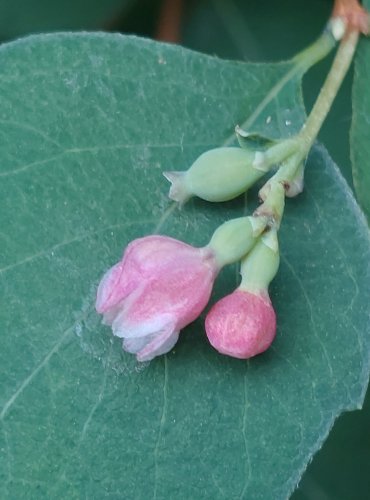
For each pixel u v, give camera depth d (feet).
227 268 0.21
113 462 0.20
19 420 0.20
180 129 0.22
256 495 0.20
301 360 0.21
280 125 0.22
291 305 0.21
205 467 0.20
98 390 0.20
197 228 0.21
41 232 0.20
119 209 0.21
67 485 0.20
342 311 0.21
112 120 0.21
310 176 0.21
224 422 0.20
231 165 0.20
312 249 0.21
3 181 0.21
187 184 0.21
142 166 0.21
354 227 0.21
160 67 0.22
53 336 0.20
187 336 0.20
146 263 0.19
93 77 0.21
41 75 0.21
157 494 0.20
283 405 0.20
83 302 0.20
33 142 0.21
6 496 0.19
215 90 0.22
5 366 0.20
